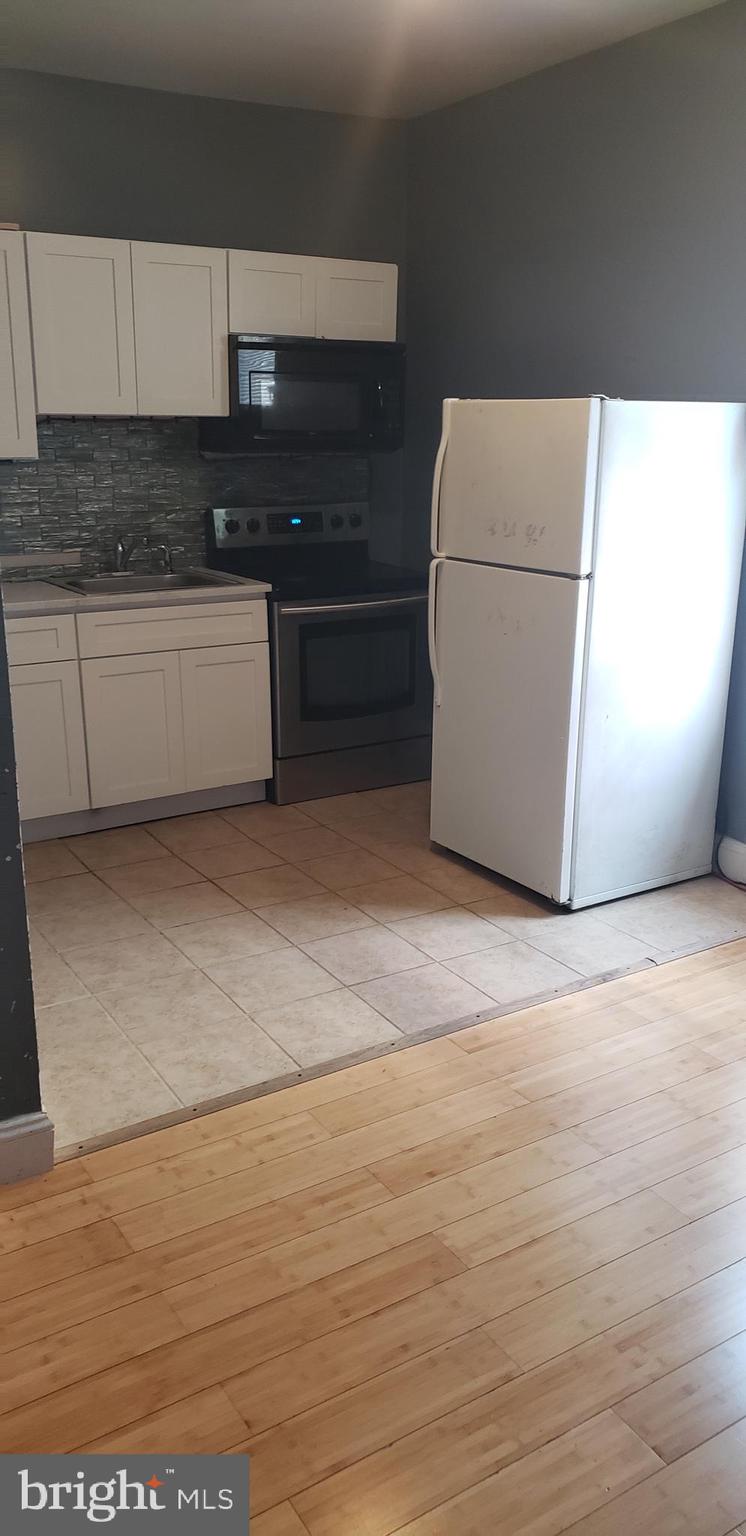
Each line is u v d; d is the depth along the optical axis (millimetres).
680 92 3562
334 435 4527
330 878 3809
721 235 3512
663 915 3543
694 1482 1625
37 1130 2271
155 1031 2834
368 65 4016
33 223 4148
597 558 3195
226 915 3516
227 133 4453
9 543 4312
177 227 4430
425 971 3162
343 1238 2113
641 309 3855
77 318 3936
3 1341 1872
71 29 3590
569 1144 2396
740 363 3520
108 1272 2025
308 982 3094
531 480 3271
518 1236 2123
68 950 3277
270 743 4477
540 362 4352
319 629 4406
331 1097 2562
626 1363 1832
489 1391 1773
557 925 3459
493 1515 1570
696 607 3463
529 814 3523
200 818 4391
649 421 3180
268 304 4309
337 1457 1656
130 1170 2305
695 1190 2256
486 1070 2672
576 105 3973
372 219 4898
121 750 4133
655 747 3529
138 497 4551
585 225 4035
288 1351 1851
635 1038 2814
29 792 3984
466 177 4574
